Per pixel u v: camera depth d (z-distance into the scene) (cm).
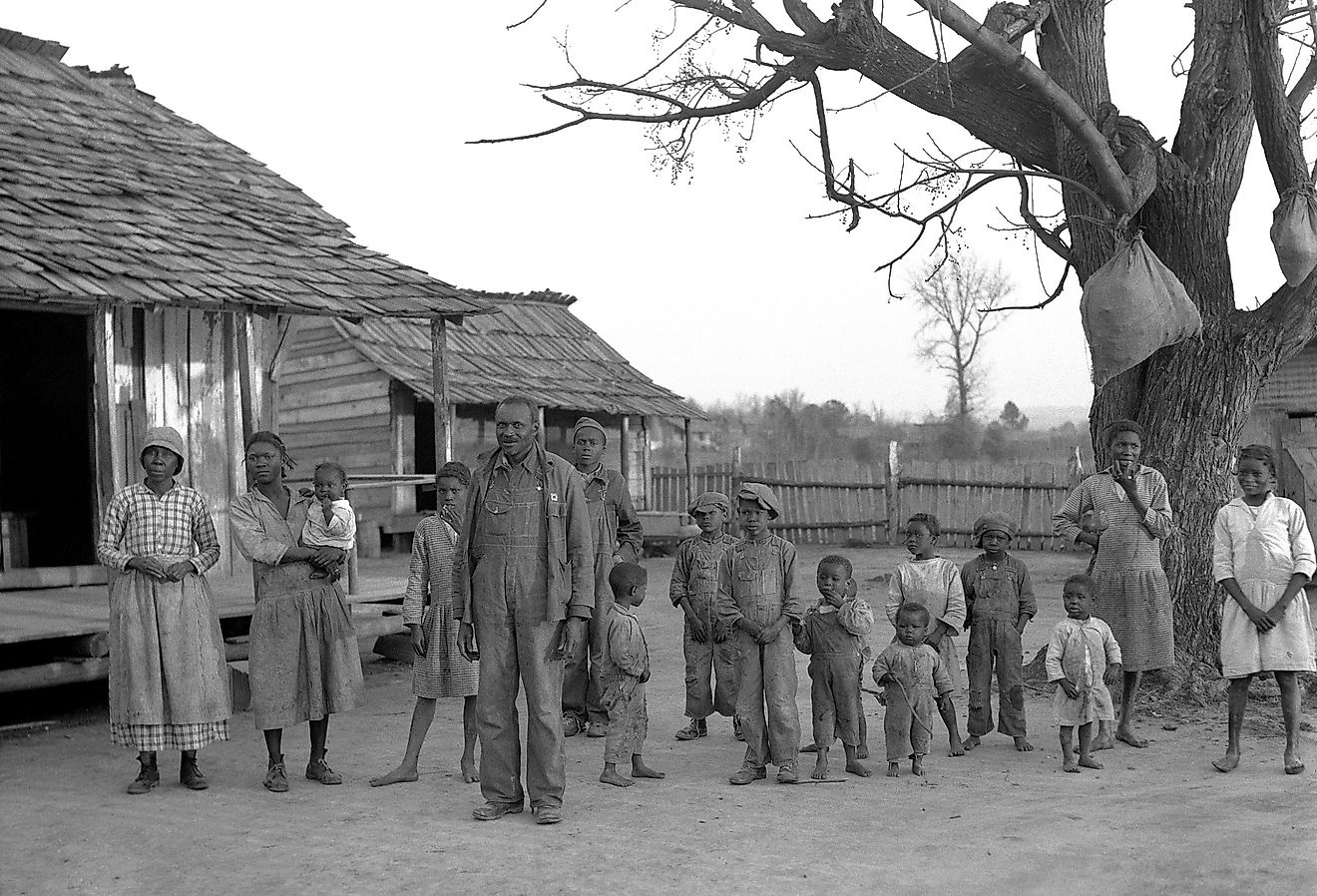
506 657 639
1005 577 809
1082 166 934
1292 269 858
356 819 642
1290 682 719
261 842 602
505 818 641
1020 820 615
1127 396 985
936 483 2528
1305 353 1841
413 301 1216
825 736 733
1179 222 927
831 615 740
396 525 2317
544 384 2509
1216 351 938
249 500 719
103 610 1035
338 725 912
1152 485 813
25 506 1458
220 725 717
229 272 1124
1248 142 930
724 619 720
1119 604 806
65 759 809
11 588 1158
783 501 2694
